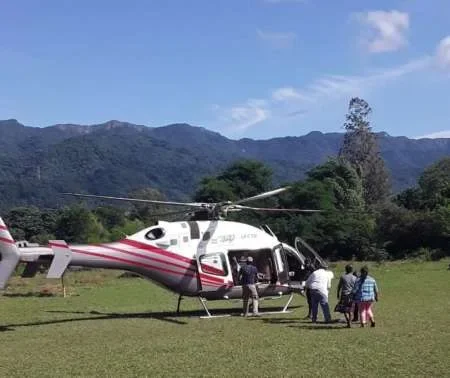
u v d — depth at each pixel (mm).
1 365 11570
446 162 96500
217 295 18766
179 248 18656
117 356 12133
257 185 74438
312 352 11969
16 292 30328
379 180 86062
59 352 12797
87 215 79562
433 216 57094
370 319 15148
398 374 10023
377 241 58406
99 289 32500
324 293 16281
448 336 13367
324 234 58781
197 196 72000
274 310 19859
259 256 19203
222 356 11852
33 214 90500
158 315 19344
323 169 75062
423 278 31328
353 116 90688
